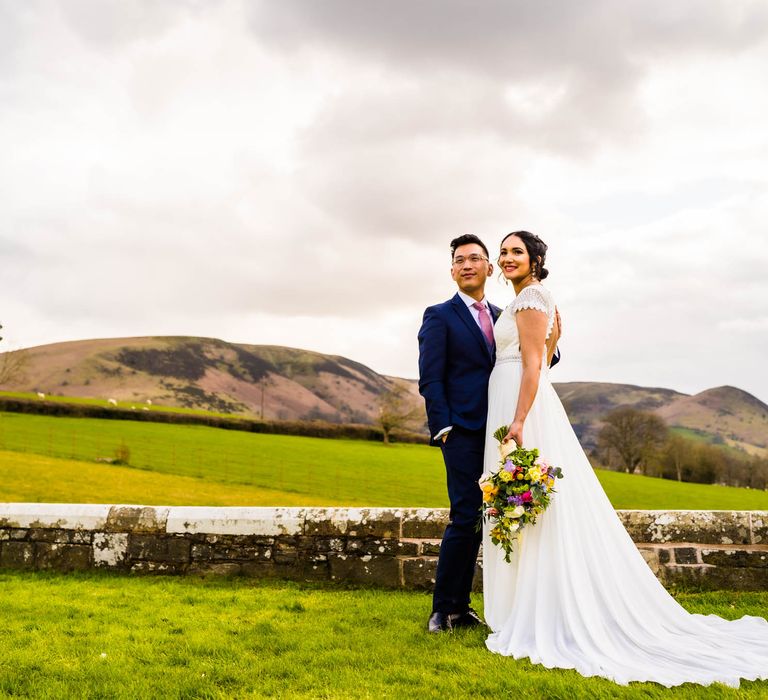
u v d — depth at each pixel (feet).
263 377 570.05
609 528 12.94
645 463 266.36
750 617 13.56
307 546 19.03
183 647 12.10
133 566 19.25
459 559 13.73
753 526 18.24
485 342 14.43
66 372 458.50
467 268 14.65
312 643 12.40
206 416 213.46
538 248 14.16
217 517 19.31
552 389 13.91
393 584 18.51
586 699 9.31
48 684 10.00
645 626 12.00
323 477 131.13
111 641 12.39
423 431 249.75
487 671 10.64
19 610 14.69
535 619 12.03
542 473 12.26
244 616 14.70
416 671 10.70
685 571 18.02
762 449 490.90
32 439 142.72
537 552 12.57
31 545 19.53
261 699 9.49
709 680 10.06
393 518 18.94
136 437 162.09
